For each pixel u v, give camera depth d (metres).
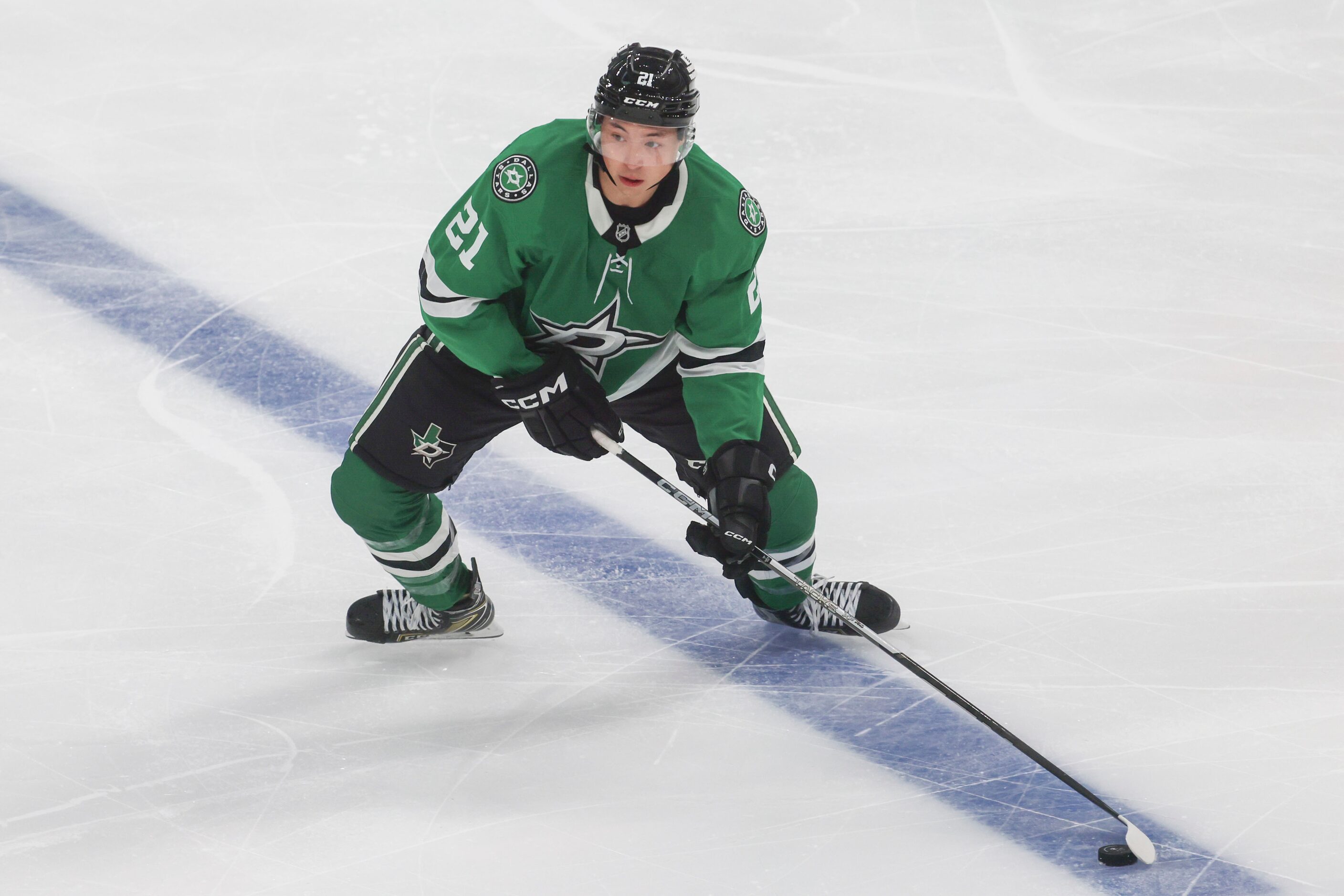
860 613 14.17
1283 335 19.83
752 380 12.05
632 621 14.58
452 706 13.22
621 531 15.92
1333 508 16.38
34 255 20.53
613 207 10.90
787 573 12.14
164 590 14.57
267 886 10.99
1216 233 22.34
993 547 15.74
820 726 13.09
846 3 29.00
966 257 21.61
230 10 27.61
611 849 11.46
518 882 11.07
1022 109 25.77
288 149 23.73
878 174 23.78
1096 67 27.16
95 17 27.23
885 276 21.08
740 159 24.03
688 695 13.48
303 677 13.55
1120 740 12.97
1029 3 29.20
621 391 12.54
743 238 11.18
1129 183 23.72
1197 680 13.77
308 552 15.24
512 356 11.65
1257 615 14.67
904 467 17.06
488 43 27.00
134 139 23.78
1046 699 13.50
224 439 16.98
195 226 21.55
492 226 11.03
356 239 21.47
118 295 19.73
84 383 17.83
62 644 13.75
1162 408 18.20
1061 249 21.88
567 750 12.66
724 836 11.65
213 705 13.09
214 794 11.98
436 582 13.33
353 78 25.77
